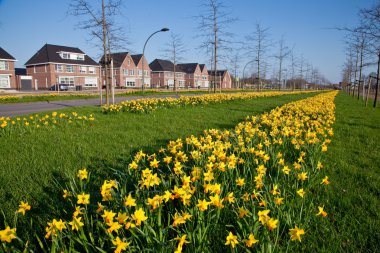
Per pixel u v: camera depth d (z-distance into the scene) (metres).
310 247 2.24
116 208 2.25
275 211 2.36
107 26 13.76
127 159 4.54
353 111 13.57
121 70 60.69
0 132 6.34
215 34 23.34
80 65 54.62
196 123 8.59
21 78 51.75
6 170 3.96
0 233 1.72
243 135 5.52
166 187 2.59
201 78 83.19
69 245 1.93
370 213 2.80
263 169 3.08
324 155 4.92
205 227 2.12
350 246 2.27
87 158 4.59
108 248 2.00
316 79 65.56
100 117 9.77
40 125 7.80
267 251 1.85
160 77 72.94
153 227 2.10
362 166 4.38
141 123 8.45
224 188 2.79
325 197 3.14
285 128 5.24
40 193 3.24
